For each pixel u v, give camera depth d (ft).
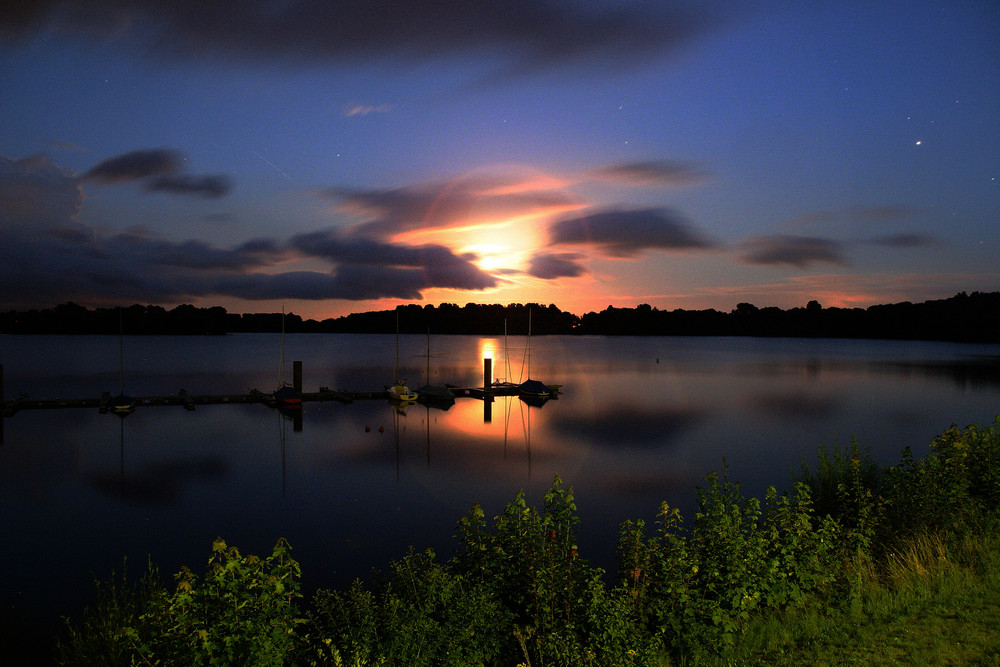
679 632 21.66
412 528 63.31
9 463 98.99
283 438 120.16
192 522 67.00
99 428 128.77
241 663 16.66
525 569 23.54
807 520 26.14
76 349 440.45
